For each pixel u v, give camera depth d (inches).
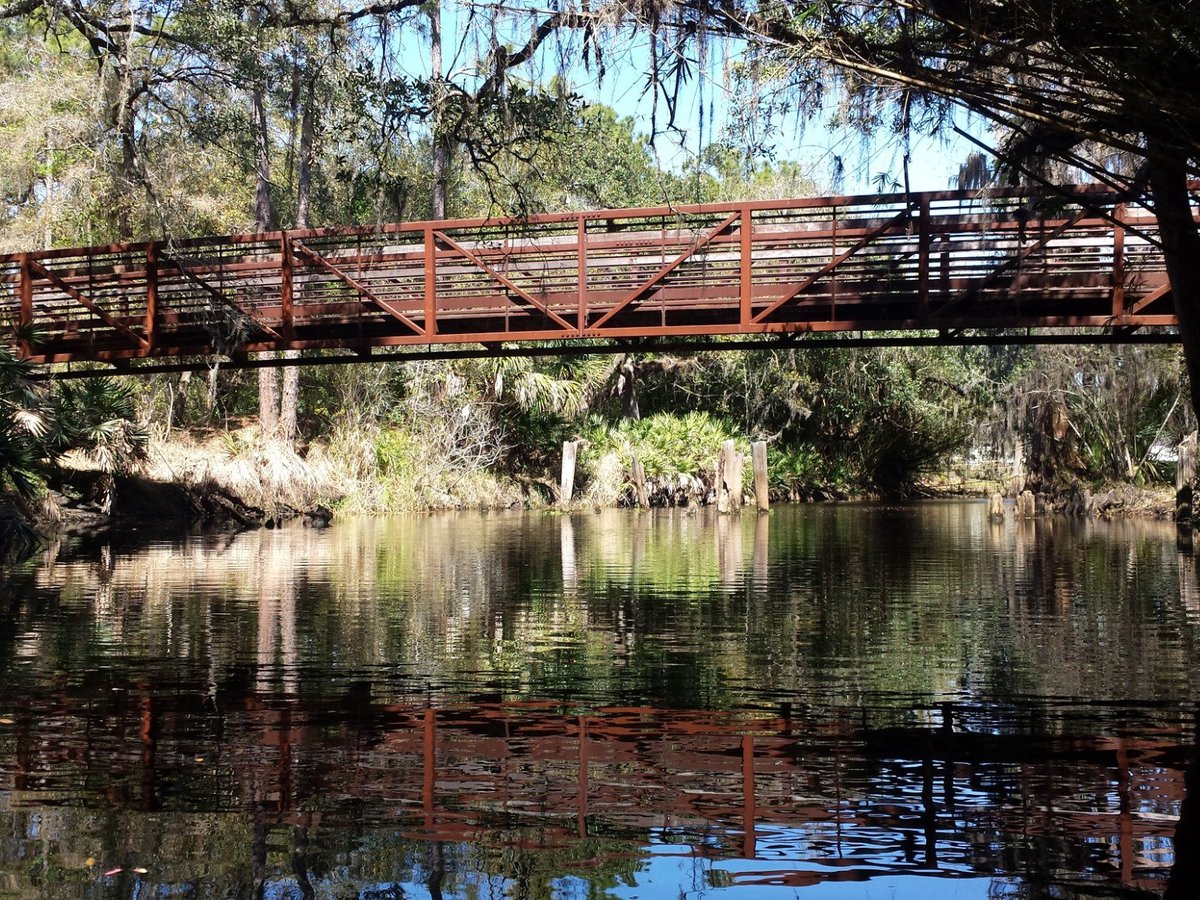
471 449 1117.1
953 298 489.4
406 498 1029.2
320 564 506.9
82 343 599.2
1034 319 482.3
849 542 640.4
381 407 1112.8
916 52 242.4
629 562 518.6
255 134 722.2
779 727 202.5
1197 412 268.5
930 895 127.6
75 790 164.1
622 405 1263.5
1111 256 478.9
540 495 1127.6
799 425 1310.3
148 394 1007.0
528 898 126.6
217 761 179.0
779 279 537.3
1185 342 268.8
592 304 529.0
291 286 548.7
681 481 1166.3
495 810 156.6
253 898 126.0
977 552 564.1
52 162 996.6
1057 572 461.7
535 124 475.8
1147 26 200.8
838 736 196.4
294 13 528.7
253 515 864.9
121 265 593.6
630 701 224.2
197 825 149.2
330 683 240.1
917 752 185.6
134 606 358.0
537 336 518.6
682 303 516.4
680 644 290.7
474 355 546.0
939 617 335.6
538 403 1130.0
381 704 220.5
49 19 669.3
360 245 538.0
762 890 129.3
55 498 741.3
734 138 311.6
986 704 219.9
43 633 303.9
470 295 544.7
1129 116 217.3
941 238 488.4
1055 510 991.6
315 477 963.3
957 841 144.6
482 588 412.2
